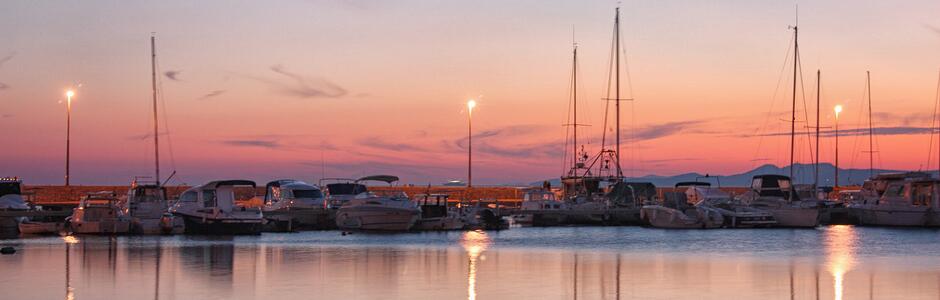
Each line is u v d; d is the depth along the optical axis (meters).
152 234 61.28
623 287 32.97
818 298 30.73
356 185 78.81
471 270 38.16
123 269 38.03
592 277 35.91
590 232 66.69
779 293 31.73
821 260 43.34
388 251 47.56
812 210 73.00
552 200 80.00
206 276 35.66
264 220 64.81
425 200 69.06
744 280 35.06
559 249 49.72
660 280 35.06
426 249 49.09
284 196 74.38
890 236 62.44
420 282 34.06
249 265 39.75
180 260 41.91
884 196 76.50
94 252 46.16
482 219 70.19
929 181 74.50
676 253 47.31
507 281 34.44
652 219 74.69
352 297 30.36
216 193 62.84
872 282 34.62
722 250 49.22
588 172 89.12
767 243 55.41
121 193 101.19
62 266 39.12
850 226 76.25
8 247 47.22
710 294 31.44
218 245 51.41
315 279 34.84
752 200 81.00
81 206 62.47
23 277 35.16
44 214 65.75
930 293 31.84
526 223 77.81
